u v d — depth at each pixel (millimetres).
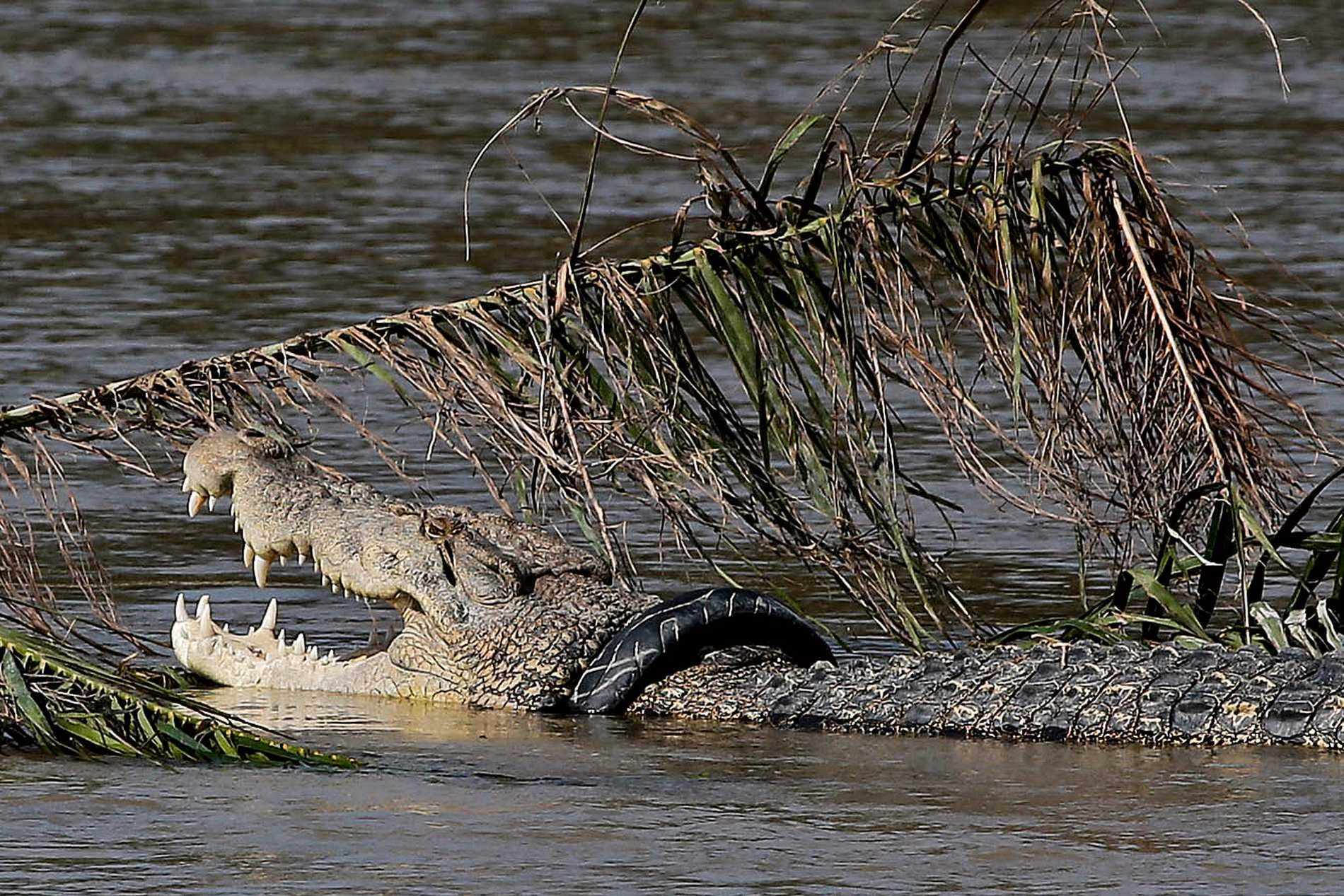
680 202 60906
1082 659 23250
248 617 28188
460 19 100000
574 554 26234
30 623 24125
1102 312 25031
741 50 89875
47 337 44844
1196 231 56812
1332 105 80250
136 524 32656
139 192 63625
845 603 29141
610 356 24984
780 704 24016
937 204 25359
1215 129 73812
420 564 25484
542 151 70250
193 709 21766
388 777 20703
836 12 101812
